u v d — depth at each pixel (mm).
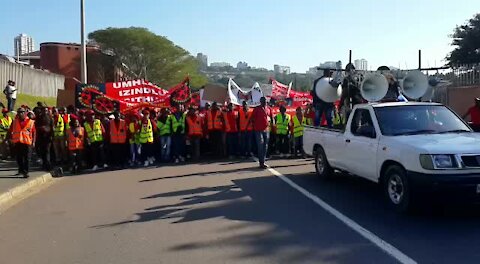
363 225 7207
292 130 17125
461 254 5766
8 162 16406
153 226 7570
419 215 7715
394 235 6633
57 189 11680
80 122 15711
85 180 13000
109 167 15531
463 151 7129
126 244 6637
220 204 9016
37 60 73125
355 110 9828
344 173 11492
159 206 9031
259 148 13883
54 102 39125
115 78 78062
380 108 9148
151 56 85938
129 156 16219
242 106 16953
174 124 16141
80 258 6102
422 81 11766
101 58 73125
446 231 6754
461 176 7004
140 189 11016
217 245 6430
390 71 12070
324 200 9094
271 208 8547
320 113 13797
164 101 18500
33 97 36656
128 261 5906
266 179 11789
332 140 10602
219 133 17141
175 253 6152
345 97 12289
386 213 7918
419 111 9070
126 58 85500
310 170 13203
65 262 5969
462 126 8891
